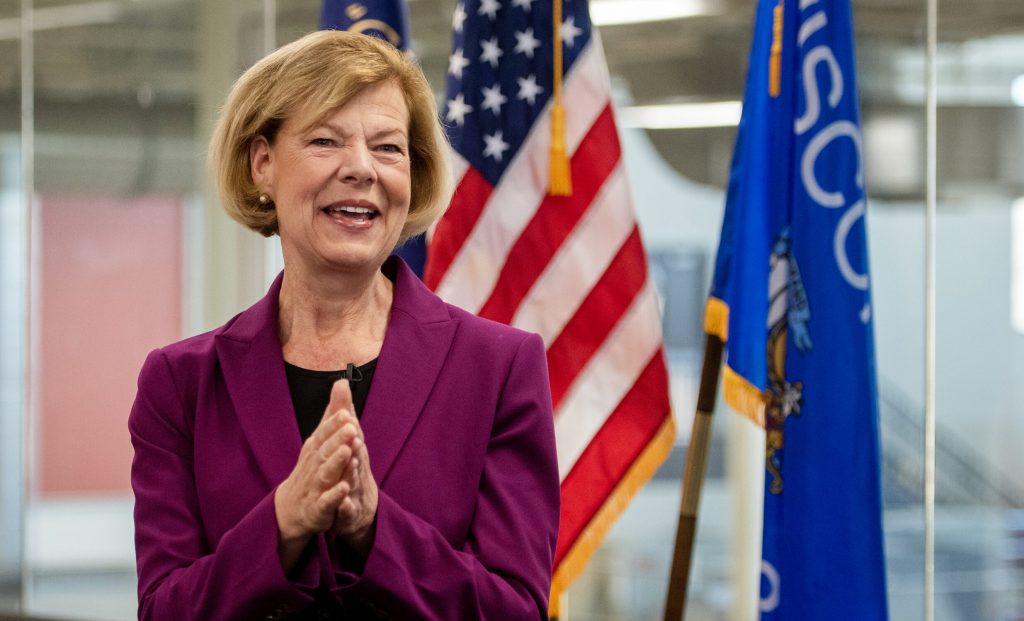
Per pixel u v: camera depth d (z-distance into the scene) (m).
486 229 3.55
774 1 3.39
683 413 5.70
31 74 7.00
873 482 3.28
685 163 5.73
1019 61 5.35
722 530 5.70
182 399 1.90
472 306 3.53
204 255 6.66
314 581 1.71
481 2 3.64
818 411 3.29
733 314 3.30
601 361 3.47
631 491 3.41
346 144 1.82
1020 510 5.33
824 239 3.31
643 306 3.49
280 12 6.47
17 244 7.02
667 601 3.36
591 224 3.52
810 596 3.27
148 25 6.76
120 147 6.85
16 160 7.03
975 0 5.36
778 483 3.32
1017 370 5.35
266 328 1.91
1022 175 5.36
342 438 1.61
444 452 1.83
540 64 3.60
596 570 5.84
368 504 1.69
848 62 3.34
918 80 5.41
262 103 1.86
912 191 5.41
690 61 5.73
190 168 6.70
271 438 1.83
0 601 7.02
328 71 1.82
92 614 6.95
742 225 3.32
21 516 7.00
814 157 3.33
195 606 1.72
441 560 1.73
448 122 3.61
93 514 6.95
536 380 1.91
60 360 6.96
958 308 5.38
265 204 1.95
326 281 1.87
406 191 1.86
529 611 1.78
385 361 1.86
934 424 5.36
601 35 5.89
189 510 1.86
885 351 5.42
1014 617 5.34
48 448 6.98
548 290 3.51
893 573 5.39
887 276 5.42
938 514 5.37
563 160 3.50
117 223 6.85
